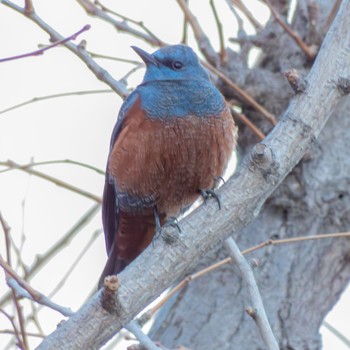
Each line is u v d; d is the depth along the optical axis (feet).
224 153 34.68
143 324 29.14
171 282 25.35
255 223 39.60
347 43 27.04
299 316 37.76
